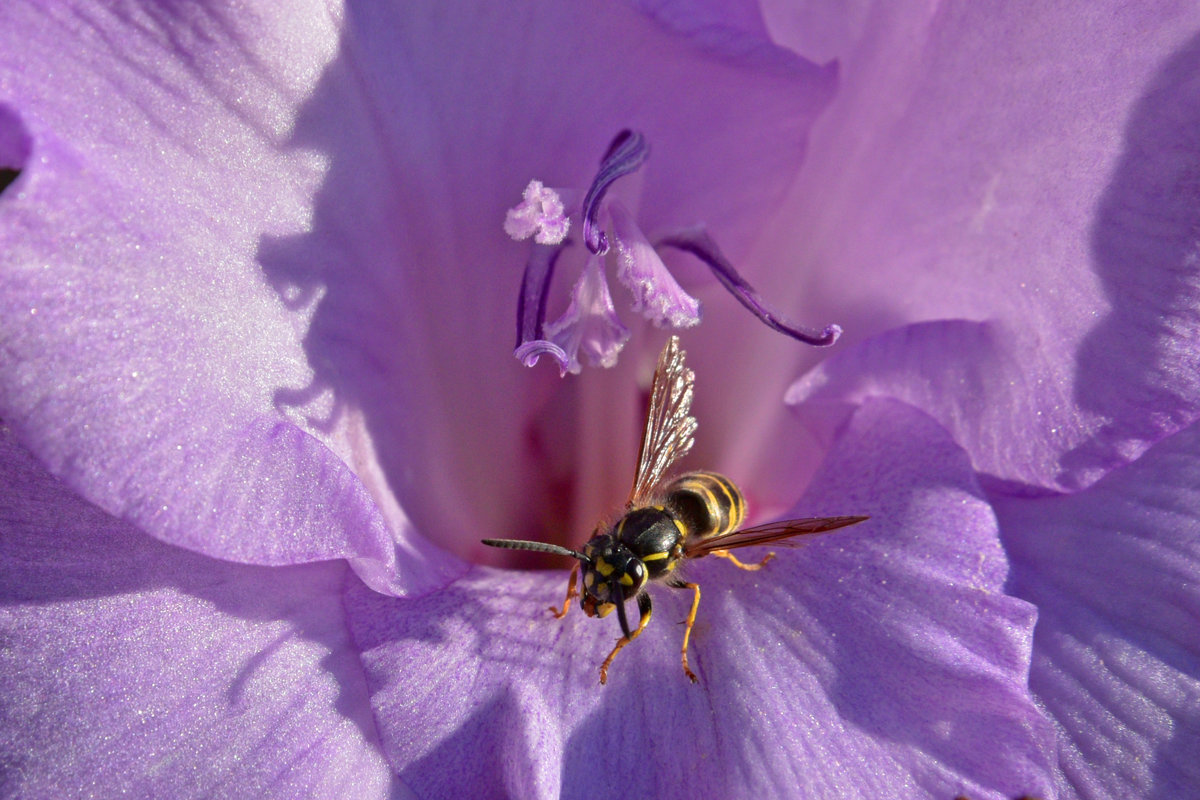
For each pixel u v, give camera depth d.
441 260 0.19
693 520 0.19
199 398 0.17
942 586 0.18
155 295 0.17
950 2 0.19
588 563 0.18
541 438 0.20
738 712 0.18
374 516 0.18
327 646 0.18
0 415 0.17
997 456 0.19
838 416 0.19
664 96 0.19
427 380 0.19
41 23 0.17
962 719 0.18
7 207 0.17
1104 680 0.18
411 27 0.18
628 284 0.18
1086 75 0.18
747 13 0.19
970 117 0.19
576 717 0.18
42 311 0.17
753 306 0.19
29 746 0.17
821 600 0.18
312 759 0.18
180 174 0.17
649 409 0.19
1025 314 0.19
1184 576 0.18
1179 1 0.18
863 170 0.19
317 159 0.18
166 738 0.18
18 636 0.18
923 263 0.19
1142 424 0.18
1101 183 0.18
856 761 0.18
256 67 0.18
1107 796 0.18
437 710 0.18
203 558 0.18
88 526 0.18
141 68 0.17
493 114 0.19
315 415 0.18
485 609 0.18
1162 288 0.18
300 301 0.18
